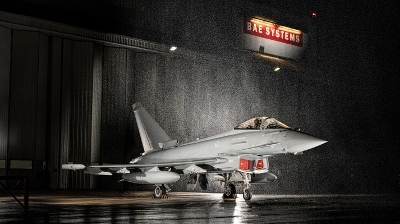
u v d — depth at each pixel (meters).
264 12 34.03
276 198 18.80
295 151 14.18
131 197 17.83
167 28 29.14
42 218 8.22
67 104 25.67
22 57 24.53
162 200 15.50
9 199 15.79
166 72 29.55
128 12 27.55
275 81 34.19
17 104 24.31
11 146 24.09
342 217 8.77
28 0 24.02
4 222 7.41
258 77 33.44
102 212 9.72
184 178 30.34
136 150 28.61
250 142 15.09
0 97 23.73
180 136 29.89
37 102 24.84
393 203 14.73
